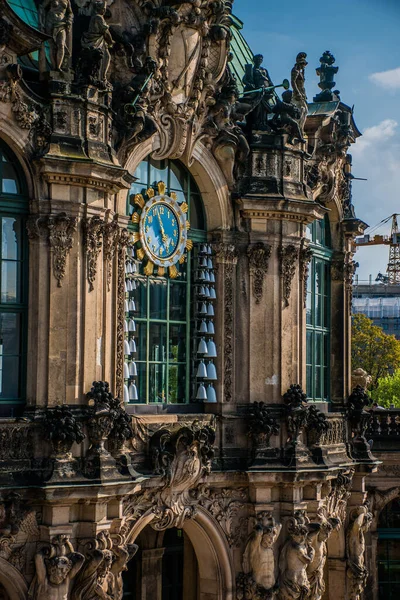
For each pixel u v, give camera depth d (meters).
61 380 50.09
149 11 54.59
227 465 57.66
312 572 60.12
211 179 58.19
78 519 50.16
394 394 144.38
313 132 65.19
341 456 65.31
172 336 57.31
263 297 59.03
